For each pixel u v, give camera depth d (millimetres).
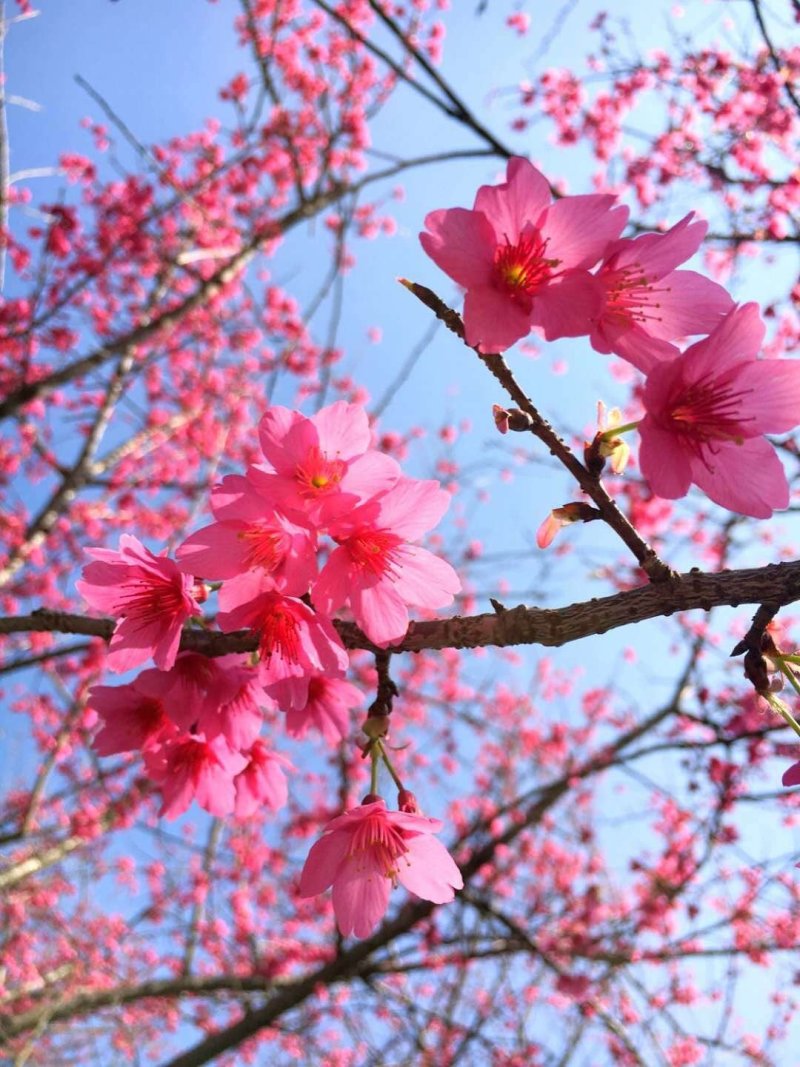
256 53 8586
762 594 1610
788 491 1689
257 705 2047
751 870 7520
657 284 1704
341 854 1840
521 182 1552
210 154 10047
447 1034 7723
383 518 1777
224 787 2150
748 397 1666
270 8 9328
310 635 1753
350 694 2209
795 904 7387
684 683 8117
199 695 1976
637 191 7723
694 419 1673
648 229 6520
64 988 9125
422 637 1749
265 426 1740
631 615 1627
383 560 1787
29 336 7840
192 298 8312
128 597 1994
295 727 2199
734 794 6746
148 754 2139
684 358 1589
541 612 1667
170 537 9477
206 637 1931
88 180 9531
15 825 9344
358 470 1721
